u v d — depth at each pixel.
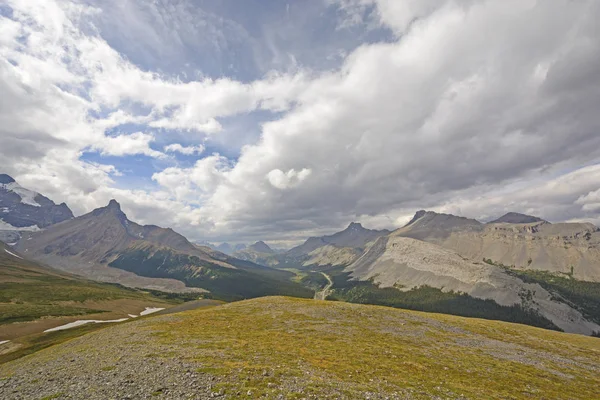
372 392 24.97
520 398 28.89
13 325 98.56
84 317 121.81
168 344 40.00
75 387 23.27
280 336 47.28
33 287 178.00
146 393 21.61
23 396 21.98
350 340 47.00
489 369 38.16
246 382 24.52
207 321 59.56
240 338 45.03
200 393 21.78
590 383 37.81
